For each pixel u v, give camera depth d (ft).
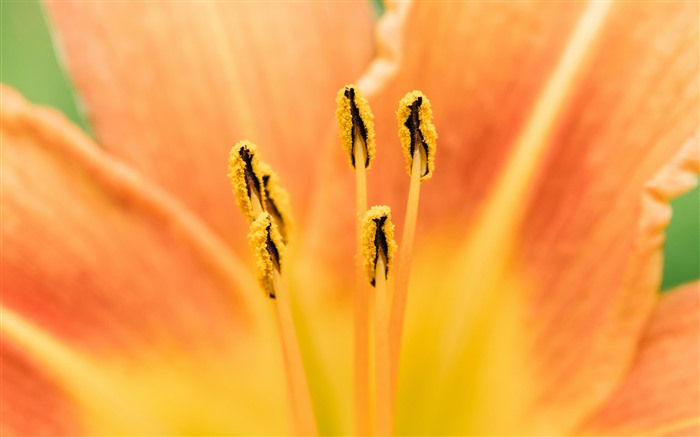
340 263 0.57
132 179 0.56
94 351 0.56
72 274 0.56
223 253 0.57
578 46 0.55
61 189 0.56
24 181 0.56
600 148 0.55
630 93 0.55
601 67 0.55
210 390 0.57
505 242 0.56
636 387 0.55
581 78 0.56
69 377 0.56
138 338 0.57
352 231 0.57
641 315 0.54
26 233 0.56
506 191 0.56
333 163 0.56
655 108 0.55
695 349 0.55
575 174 0.56
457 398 0.57
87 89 0.57
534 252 0.56
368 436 0.56
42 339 0.55
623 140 0.55
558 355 0.56
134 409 0.56
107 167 0.56
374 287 0.54
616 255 0.55
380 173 0.57
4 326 0.55
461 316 0.57
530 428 0.56
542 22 0.56
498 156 0.57
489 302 0.57
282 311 0.54
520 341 0.56
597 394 0.55
